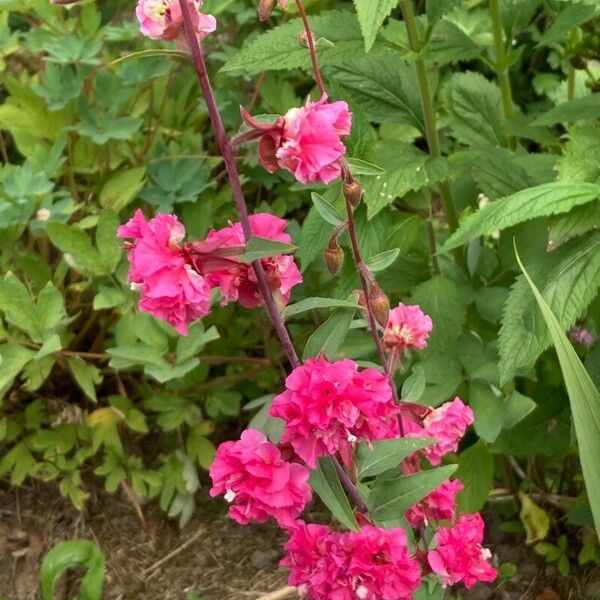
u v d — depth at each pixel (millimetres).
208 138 641
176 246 280
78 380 511
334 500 313
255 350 599
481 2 652
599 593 500
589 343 482
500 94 519
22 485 559
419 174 431
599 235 385
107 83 550
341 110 278
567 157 381
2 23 575
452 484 370
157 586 521
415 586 318
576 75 599
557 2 499
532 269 387
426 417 348
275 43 427
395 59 477
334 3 632
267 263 308
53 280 546
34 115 566
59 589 513
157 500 557
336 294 451
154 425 581
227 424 590
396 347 339
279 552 534
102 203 557
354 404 285
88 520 545
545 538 523
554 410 471
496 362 449
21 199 504
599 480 310
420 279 495
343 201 437
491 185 451
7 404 554
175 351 508
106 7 662
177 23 282
